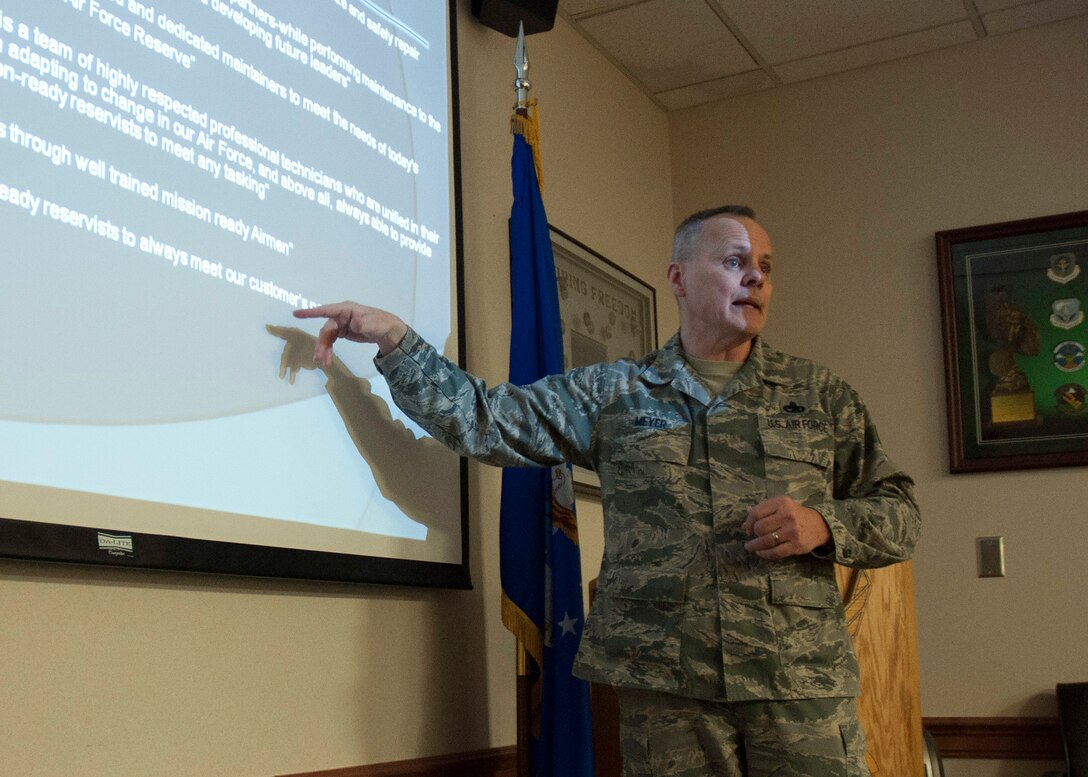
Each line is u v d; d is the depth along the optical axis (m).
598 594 1.80
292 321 1.93
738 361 1.88
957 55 3.85
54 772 1.48
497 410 1.87
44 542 1.45
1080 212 3.57
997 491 3.56
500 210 2.88
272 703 1.84
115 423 1.58
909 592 2.66
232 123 1.87
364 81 2.24
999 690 3.45
